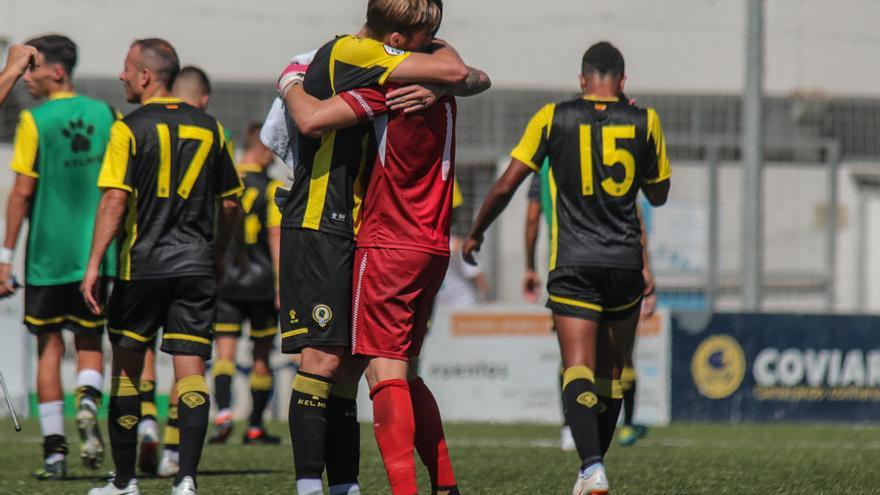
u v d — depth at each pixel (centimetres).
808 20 6525
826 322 4009
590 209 1684
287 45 6338
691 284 5391
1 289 2197
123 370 1770
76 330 2167
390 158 1416
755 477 2189
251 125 2981
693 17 6372
